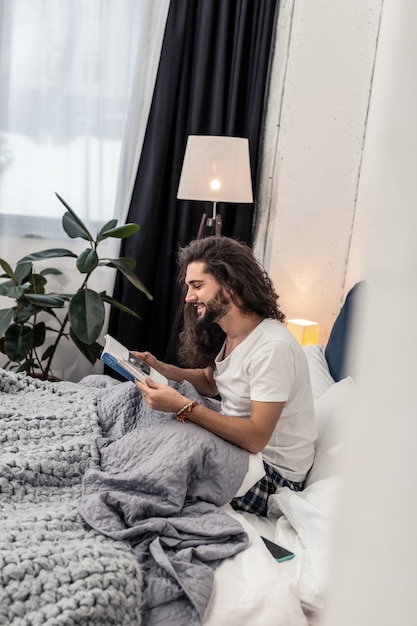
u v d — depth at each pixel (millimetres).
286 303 2748
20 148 2891
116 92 2896
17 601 1079
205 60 2869
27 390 1900
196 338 1846
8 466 1449
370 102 2521
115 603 1104
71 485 1516
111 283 3053
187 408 1551
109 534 1309
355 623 213
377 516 202
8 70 2799
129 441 1553
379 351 202
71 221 2686
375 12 2473
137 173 2980
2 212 2938
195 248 1740
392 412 195
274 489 1639
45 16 2777
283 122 2664
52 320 3070
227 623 1196
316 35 2506
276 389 1562
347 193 2643
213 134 2934
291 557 1409
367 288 216
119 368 1634
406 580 190
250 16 2840
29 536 1242
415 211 185
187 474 1460
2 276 2717
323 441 1747
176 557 1293
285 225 2680
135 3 2836
